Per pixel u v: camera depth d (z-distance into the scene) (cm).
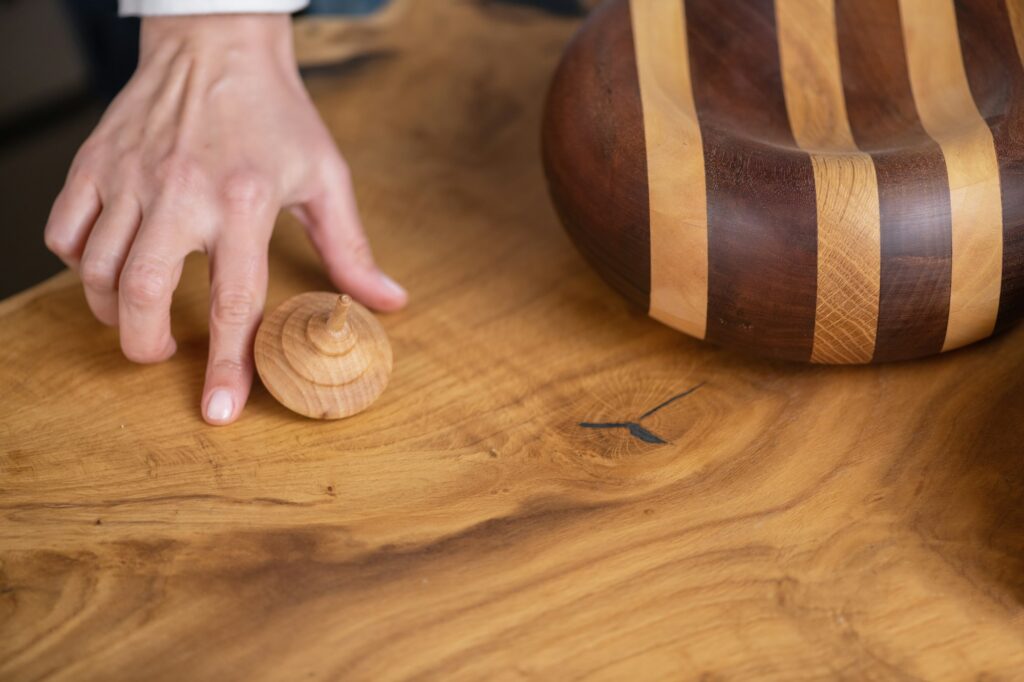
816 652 46
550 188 56
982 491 50
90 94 105
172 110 56
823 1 58
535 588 47
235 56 57
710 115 55
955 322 51
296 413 53
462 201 63
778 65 57
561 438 52
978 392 53
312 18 75
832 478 51
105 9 80
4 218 94
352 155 65
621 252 53
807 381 54
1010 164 50
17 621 46
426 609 47
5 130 101
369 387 52
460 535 49
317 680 45
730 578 48
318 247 58
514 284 59
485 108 68
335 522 49
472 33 73
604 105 54
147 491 50
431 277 59
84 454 52
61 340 56
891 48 57
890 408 53
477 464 52
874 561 48
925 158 50
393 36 73
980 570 48
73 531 49
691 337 56
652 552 49
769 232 50
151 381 54
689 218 51
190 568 48
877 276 50
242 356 53
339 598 47
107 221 54
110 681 45
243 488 51
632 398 54
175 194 54
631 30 56
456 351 56
